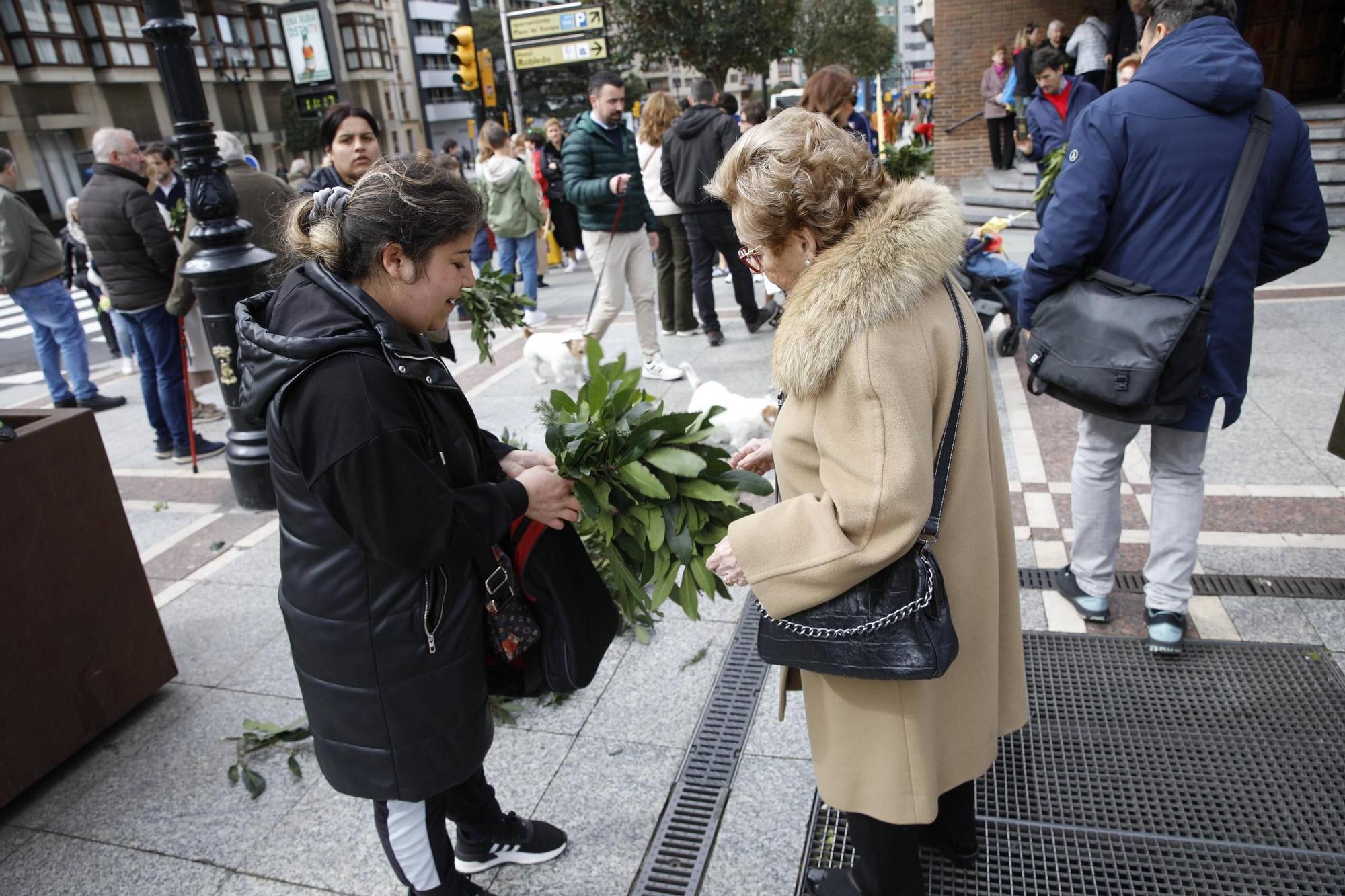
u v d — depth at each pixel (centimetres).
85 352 672
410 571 147
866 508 132
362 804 242
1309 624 276
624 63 2725
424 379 145
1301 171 231
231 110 4509
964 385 146
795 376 139
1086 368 240
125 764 263
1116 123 231
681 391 558
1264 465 378
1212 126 224
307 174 1027
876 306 133
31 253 632
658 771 243
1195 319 229
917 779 152
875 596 140
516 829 211
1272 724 239
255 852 227
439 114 8106
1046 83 641
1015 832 213
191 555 409
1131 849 206
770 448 208
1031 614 298
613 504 192
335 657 153
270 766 259
